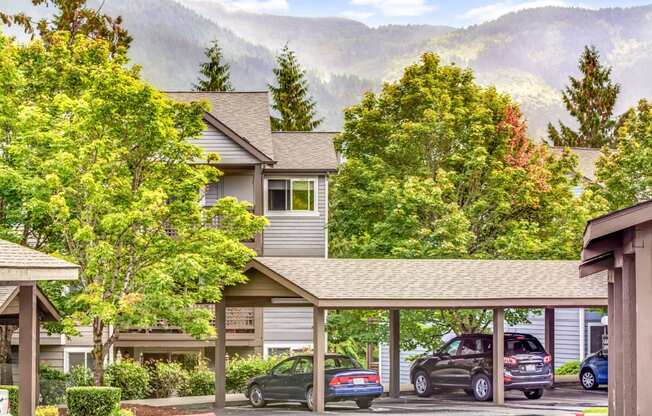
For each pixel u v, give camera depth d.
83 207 26.53
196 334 27.41
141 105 26.61
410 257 36.66
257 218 29.19
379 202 39.84
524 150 40.75
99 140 25.73
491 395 31.08
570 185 41.22
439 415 27.25
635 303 15.70
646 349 14.47
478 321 37.41
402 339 36.94
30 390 18.48
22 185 25.38
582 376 34.97
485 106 41.44
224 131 38.50
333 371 29.31
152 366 36.88
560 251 37.69
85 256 26.58
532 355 30.92
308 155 42.09
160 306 26.72
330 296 28.80
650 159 38.78
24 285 18.58
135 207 26.02
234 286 30.36
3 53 27.25
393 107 42.44
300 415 27.83
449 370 32.25
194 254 26.89
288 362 30.39
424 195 37.12
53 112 27.17
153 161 27.94
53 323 28.59
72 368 34.41
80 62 29.47
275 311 40.47
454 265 32.53
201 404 31.39
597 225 14.73
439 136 39.84
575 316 44.00
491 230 39.81
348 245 39.38
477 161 38.22
